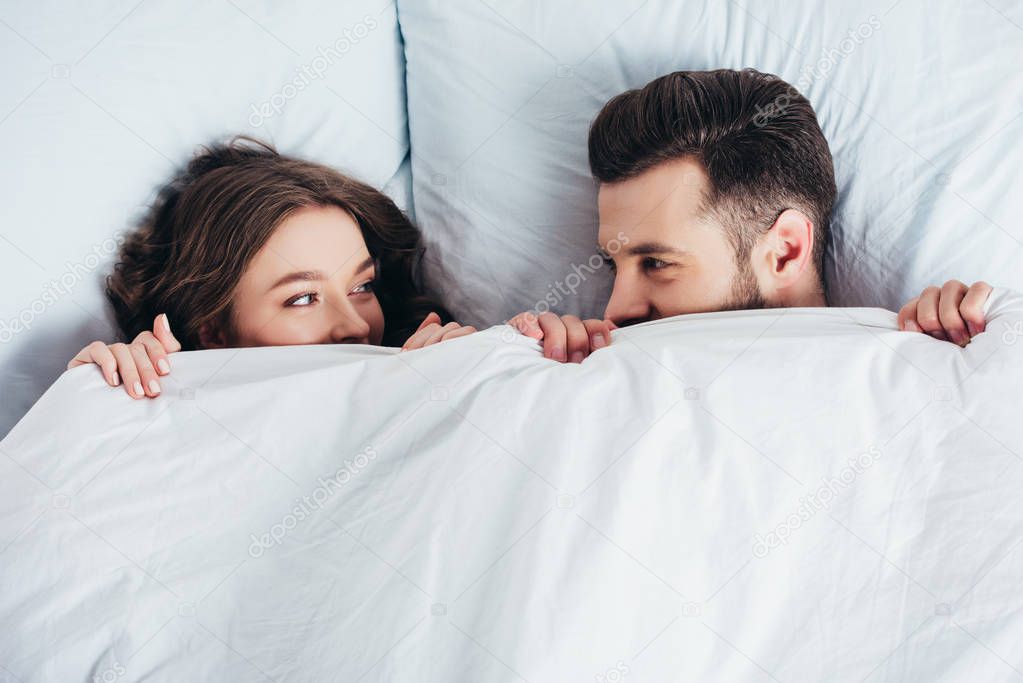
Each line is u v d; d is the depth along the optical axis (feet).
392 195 4.25
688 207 3.39
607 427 2.73
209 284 3.64
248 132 3.86
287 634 2.65
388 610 2.56
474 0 3.88
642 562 2.59
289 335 3.70
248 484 2.81
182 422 2.88
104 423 2.90
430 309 4.16
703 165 3.37
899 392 2.78
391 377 2.92
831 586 2.64
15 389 3.41
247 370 3.07
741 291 3.47
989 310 3.05
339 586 2.64
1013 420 2.70
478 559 2.60
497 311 4.06
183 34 3.65
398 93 4.22
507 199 3.97
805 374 2.81
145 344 3.14
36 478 2.79
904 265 3.67
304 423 2.88
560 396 2.78
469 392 2.87
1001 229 3.59
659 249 3.44
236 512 2.79
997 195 3.59
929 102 3.61
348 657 2.56
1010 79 3.55
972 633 2.53
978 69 3.57
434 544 2.60
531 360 3.03
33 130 3.33
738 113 3.36
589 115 3.87
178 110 3.67
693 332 3.06
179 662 2.67
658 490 2.67
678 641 2.56
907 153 3.63
